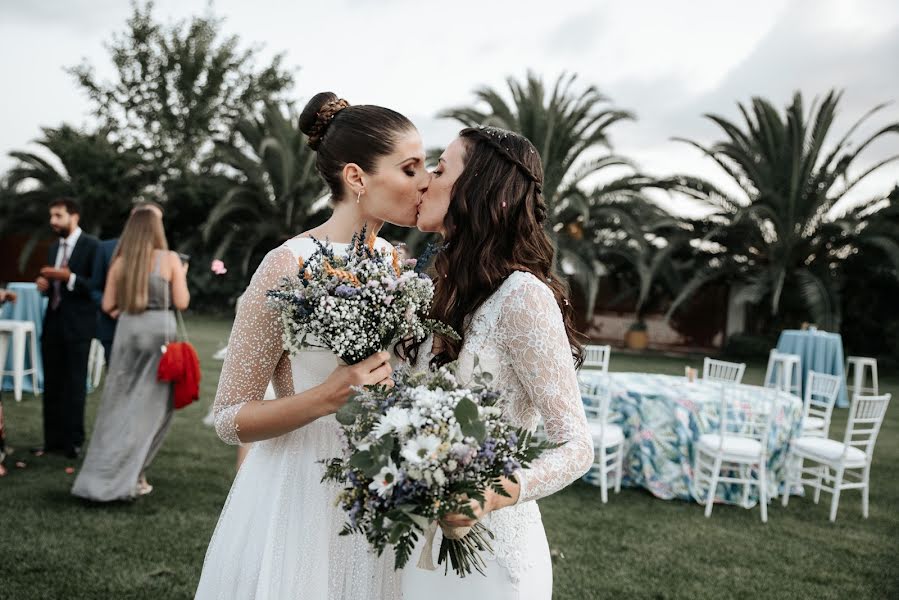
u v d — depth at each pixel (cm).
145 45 2395
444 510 100
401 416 103
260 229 1720
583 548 374
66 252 472
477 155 140
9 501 378
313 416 132
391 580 153
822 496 519
